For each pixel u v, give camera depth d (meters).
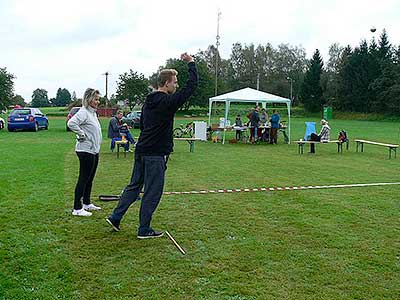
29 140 18.80
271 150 16.61
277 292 3.73
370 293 3.73
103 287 3.79
